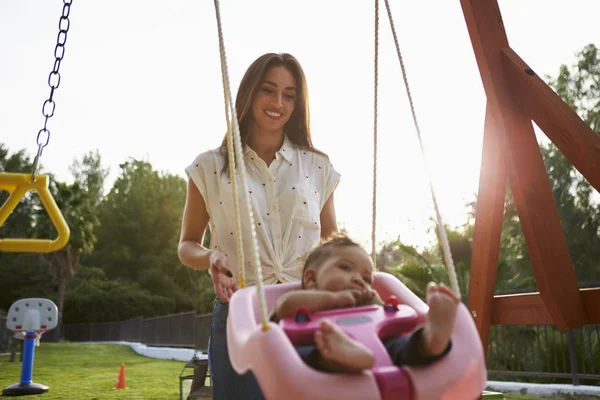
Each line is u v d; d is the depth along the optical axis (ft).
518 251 69.56
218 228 7.39
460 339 4.47
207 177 7.47
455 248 43.78
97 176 194.90
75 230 120.78
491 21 10.06
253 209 7.26
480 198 10.73
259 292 4.36
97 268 156.56
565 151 9.45
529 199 9.61
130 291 146.30
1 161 155.22
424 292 36.99
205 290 147.54
